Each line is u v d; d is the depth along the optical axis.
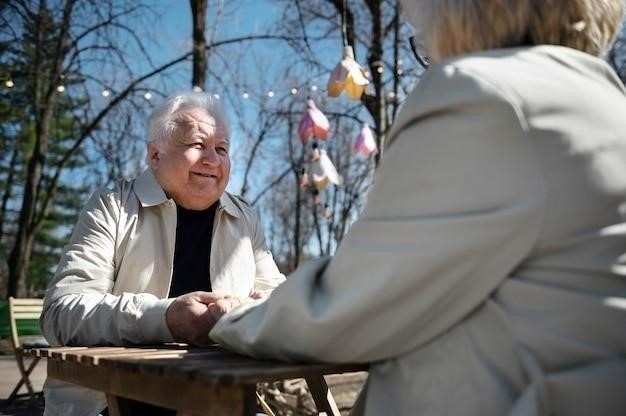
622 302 0.88
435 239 0.90
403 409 0.95
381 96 8.49
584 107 0.93
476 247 0.89
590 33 1.07
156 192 2.07
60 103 12.12
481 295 0.91
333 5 9.44
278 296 1.03
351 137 12.34
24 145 15.43
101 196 2.05
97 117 11.56
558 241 0.89
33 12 10.70
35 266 21.20
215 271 2.12
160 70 10.68
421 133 0.94
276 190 18.05
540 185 0.88
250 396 0.96
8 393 5.46
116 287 1.97
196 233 2.15
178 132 2.09
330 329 0.95
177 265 2.10
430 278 0.90
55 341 1.73
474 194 0.90
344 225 13.93
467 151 0.90
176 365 0.99
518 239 0.88
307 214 18.38
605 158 0.91
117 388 1.24
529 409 0.81
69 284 1.79
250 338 1.08
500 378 0.88
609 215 0.90
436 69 0.97
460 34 1.05
